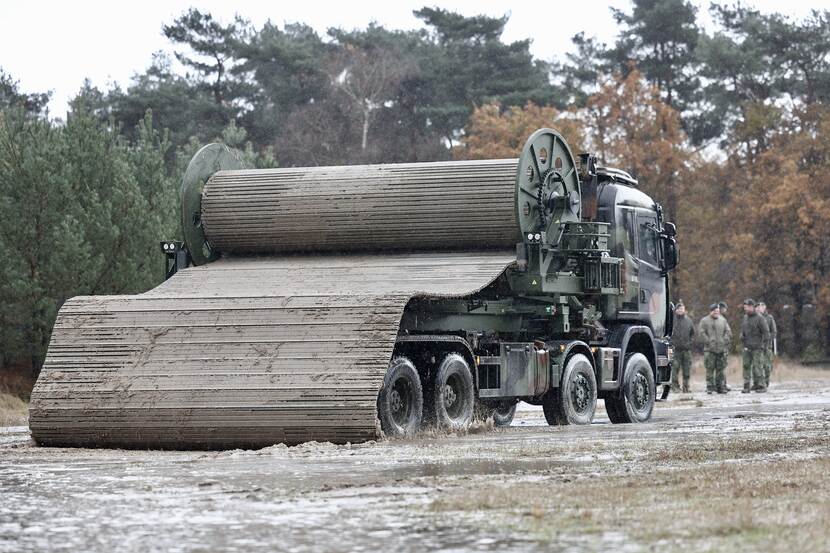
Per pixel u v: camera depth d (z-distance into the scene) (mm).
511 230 48781
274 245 52219
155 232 71000
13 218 69125
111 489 28297
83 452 40500
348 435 39781
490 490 25703
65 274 67875
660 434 43250
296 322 41562
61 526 22672
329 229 50875
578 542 19844
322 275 49125
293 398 40375
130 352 42812
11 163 70875
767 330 89188
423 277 47531
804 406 64062
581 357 52812
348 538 20766
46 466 34625
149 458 37375
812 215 186125
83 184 71500
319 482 28781
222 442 41156
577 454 34969
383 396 41156
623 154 179125
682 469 29750
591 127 184625
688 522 21188
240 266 51688
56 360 43406
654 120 182250
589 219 56219
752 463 30453
